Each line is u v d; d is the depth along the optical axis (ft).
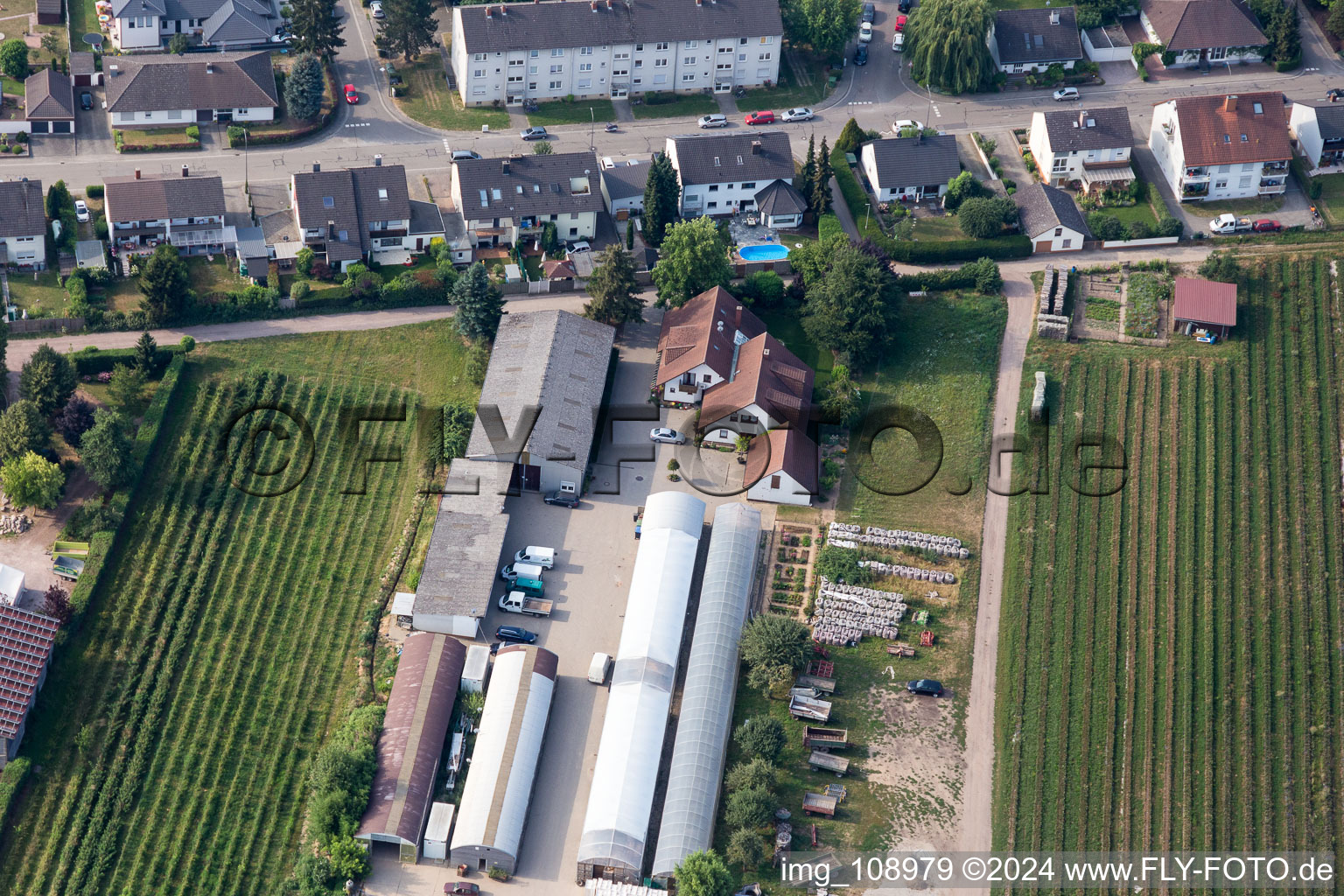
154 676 585.22
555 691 584.81
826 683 591.37
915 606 621.72
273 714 578.25
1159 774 576.61
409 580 616.39
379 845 541.34
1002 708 591.37
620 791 546.67
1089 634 616.80
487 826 534.78
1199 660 610.65
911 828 555.28
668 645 589.73
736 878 538.06
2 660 566.77
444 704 567.59
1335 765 581.12
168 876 535.19
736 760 568.82
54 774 557.74
